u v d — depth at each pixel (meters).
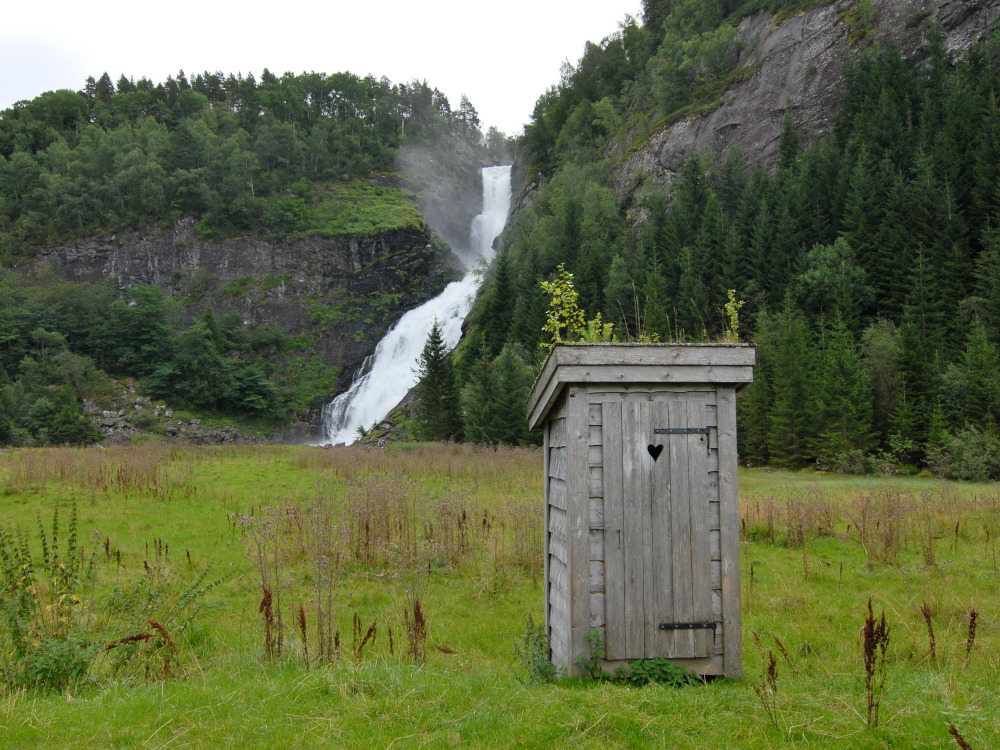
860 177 67.06
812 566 12.44
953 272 52.78
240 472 26.02
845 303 55.88
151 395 90.50
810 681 6.47
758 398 44.19
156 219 116.75
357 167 153.12
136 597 8.59
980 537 14.26
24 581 6.98
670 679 6.20
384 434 62.75
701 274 69.44
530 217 99.56
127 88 180.25
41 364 87.00
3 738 5.07
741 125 94.00
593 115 126.62
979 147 64.19
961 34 83.12
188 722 5.34
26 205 126.88
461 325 89.94
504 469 25.31
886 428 42.84
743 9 110.81
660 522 6.50
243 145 141.00
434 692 5.86
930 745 4.76
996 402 37.88
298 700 5.77
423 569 11.71
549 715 5.29
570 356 6.52
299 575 11.12
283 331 105.12
